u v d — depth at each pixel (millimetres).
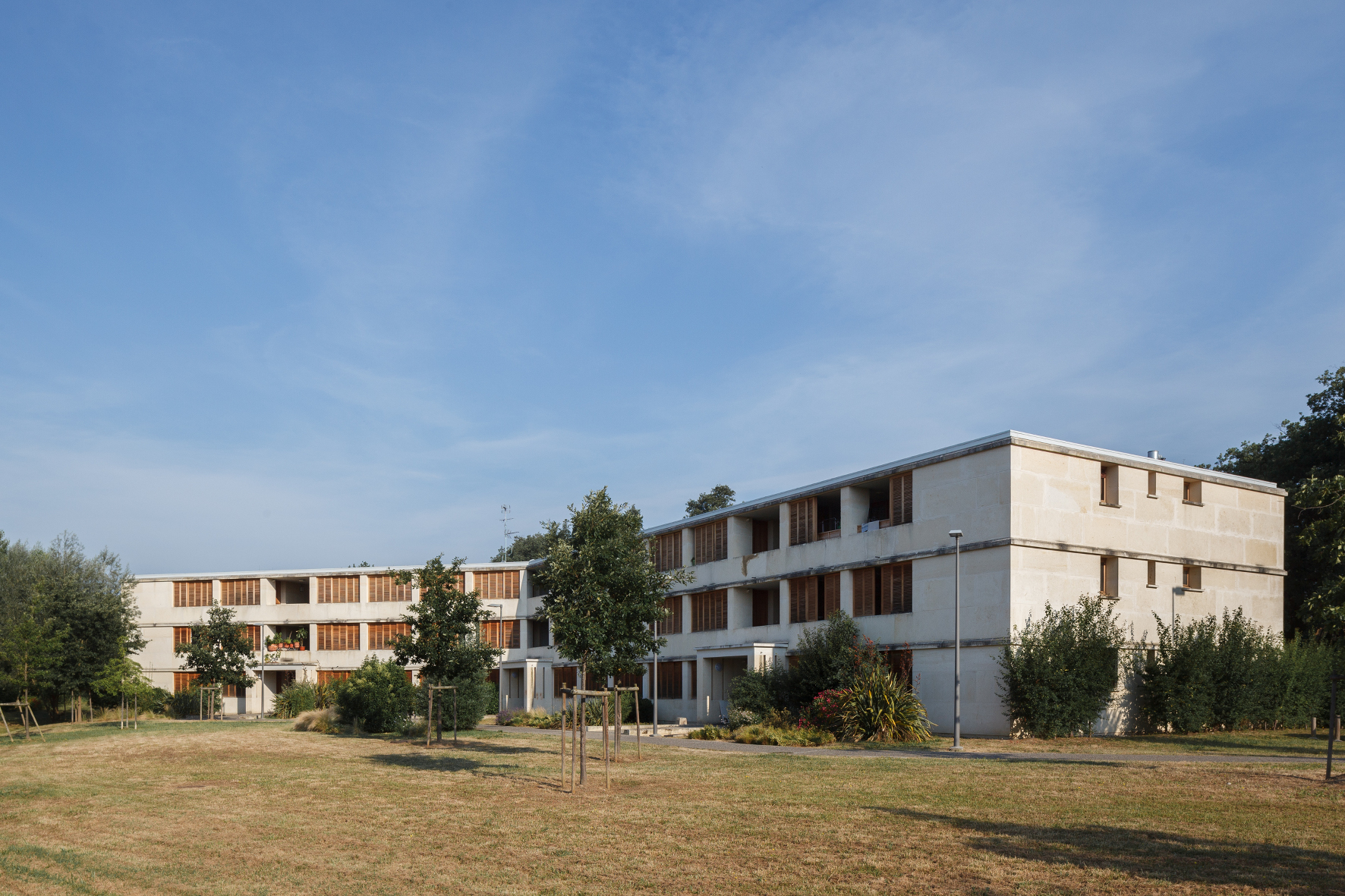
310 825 15648
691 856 12742
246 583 66250
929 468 35781
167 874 12195
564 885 11336
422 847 13695
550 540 22266
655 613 22062
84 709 48312
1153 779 19453
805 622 41594
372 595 64500
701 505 87625
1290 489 43000
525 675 57719
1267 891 10430
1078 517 33750
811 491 41656
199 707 51562
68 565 54969
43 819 16516
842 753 26766
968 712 33031
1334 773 19953
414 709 36750
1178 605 35844
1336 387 44594
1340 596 31531
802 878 11414
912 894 10555
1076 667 31234
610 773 21797
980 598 33000
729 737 33938
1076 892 10492
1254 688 34188
